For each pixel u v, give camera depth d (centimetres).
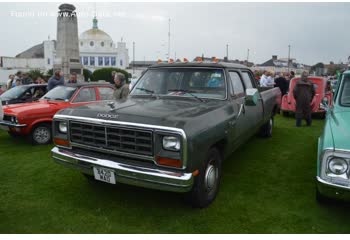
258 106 559
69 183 457
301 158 584
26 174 495
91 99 758
